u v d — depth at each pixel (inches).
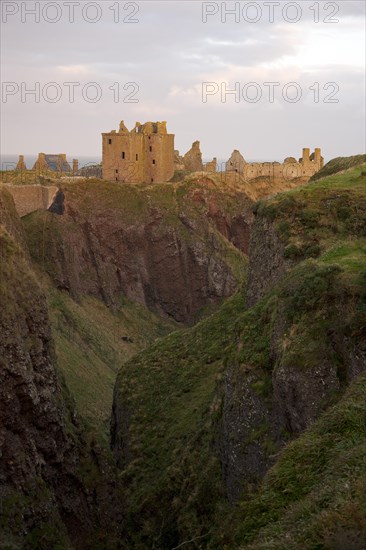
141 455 1765.5
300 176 5556.1
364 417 792.9
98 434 1604.3
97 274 4335.6
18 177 4616.1
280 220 1798.7
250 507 754.8
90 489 1416.1
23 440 1238.3
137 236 4571.9
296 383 1060.5
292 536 620.1
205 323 2338.8
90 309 4074.8
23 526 1149.7
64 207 4328.3
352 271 1176.8
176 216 4753.9
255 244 1947.6
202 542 1212.5
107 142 4803.2
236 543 727.7
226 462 1249.4
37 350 1353.3
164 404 1971.0
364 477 654.5
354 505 607.2
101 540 1373.0
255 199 5221.5
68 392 1569.9
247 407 1205.7
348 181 1989.4
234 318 2215.8
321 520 607.2
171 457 1647.4
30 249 3934.5
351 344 1012.5
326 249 1576.0
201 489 1343.5
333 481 690.2
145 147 4916.3
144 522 1481.3
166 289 4653.1
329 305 1115.9
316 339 1082.1
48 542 1186.0
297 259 1641.2
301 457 776.9
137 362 2341.3
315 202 1797.5
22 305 1355.8
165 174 5019.7
